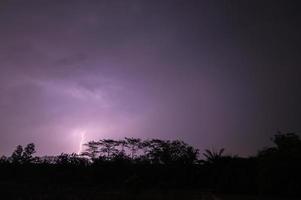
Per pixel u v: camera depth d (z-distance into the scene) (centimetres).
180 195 4619
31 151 7775
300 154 4044
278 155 4109
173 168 7181
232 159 6172
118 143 8244
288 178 4053
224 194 5206
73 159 7456
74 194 3884
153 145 7906
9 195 3497
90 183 6569
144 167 7300
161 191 5416
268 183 4150
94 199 3525
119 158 7419
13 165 7225
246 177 5597
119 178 7031
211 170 6550
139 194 4312
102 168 7050
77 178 6906
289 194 4094
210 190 6212
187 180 7012
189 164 7150
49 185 5397
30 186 4884
